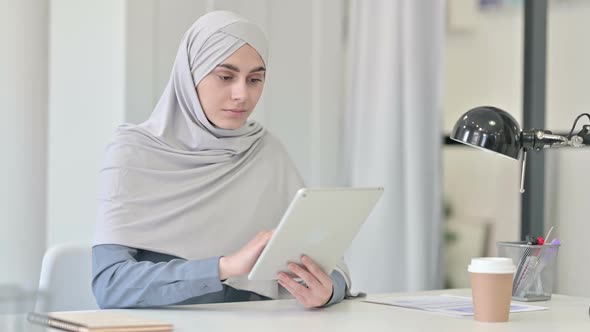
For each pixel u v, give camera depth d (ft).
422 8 10.57
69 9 9.62
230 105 6.95
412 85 10.53
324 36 10.85
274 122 10.54
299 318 5.21
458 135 5.66
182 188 6.82
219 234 6.90
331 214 5.35
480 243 12.93
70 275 6.81
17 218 8.49
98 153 9.66
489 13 13.01
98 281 6.06
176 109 7.18
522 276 6.21
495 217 12.77
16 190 8.50
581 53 11.69
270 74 10.48
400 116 10.65
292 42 10.65
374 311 5.59
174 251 6.63
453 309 5.65
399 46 10.63
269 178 7.32
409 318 5.25
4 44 8.48
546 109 11.44
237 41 6.85
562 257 11.76
